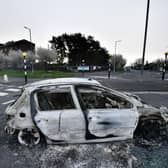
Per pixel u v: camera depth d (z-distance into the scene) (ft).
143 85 47.01
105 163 10.01
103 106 11.46
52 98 11.22
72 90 11.16
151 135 12.28
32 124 11.05
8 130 12.09
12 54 155.12
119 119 11.25
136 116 11.58
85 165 9.84
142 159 10.36
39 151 11.30
